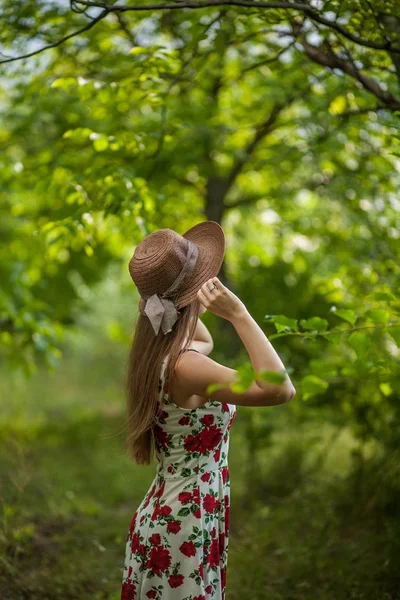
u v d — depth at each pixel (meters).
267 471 5.24
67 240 3.90
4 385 11.52
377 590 3.16
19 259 7.07
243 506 4.92
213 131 5.05
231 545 4.05
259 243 7.62
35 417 9.02
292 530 4.05
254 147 5.73
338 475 4.59
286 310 5.55
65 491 5.30
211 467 2.24
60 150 4.91
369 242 4.20
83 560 3.88
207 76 4.82
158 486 2.28
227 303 2.04
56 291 8.36
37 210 6.46
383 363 2.47
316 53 3.54
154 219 4.39
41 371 13.78
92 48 4.30
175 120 4.83
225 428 2.25
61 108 5.26
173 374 2.14
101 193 3.86
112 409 9.91
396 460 3.85
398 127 2.76
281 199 5.89
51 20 3.98
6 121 5.77
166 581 2.18
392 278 3.91
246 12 3.17
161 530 2.19
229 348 5.47
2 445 6.65
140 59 3.63
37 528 4.36
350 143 4.76
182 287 2.21
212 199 6.23
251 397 1.98
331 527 3.86
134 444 2.38
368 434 4.22
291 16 3.16
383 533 3.68
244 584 3.49
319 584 3.40
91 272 8.36
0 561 3.53
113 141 3.77
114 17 4.30
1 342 5.60
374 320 2.29
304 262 6.16
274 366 1.97
